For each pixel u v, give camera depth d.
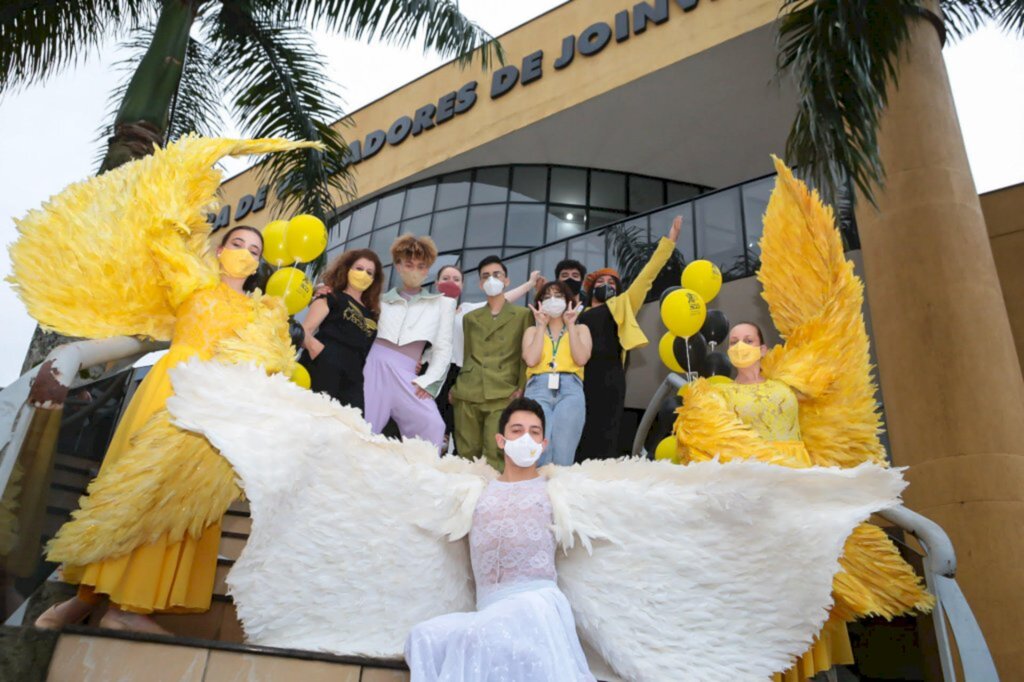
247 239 3.27
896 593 2.87
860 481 2.58
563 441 4.04
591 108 11.86
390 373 4.20
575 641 2.31
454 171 14.05
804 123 4.65
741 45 10.33
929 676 3.82
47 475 2.24
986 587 4.79
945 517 5.11
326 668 2.21
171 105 6.10
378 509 2.60
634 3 11.78
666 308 4.22
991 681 2.32
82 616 2.53
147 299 2.99
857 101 4.56
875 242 6.33
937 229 6.01
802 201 3.66
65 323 2.81
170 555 2.54
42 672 2.13
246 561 2.36
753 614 2.58
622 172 13.73
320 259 6.78
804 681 2.84
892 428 5.73
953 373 5.48
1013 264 8.63
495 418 4.32
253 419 2.45
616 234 9.69
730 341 3.71
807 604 2.56
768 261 3.80
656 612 2.59
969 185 6.32
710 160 12.98
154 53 5.22
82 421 3.30
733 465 2.60
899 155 6.40
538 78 12.66
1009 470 5.10
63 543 2.35
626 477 2.71
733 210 8.88
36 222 2.86
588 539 2.60
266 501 2.33
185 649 2.18
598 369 4.56
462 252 13.41
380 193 14.78
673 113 11.82
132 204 3.02
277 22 6.57
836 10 4.69
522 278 10.32
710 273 4.52
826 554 2.56
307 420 2.52
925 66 6.73
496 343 4.53
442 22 6.39
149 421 2.60
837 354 3.48
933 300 5.77
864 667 7.90
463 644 2.18
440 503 2.64
